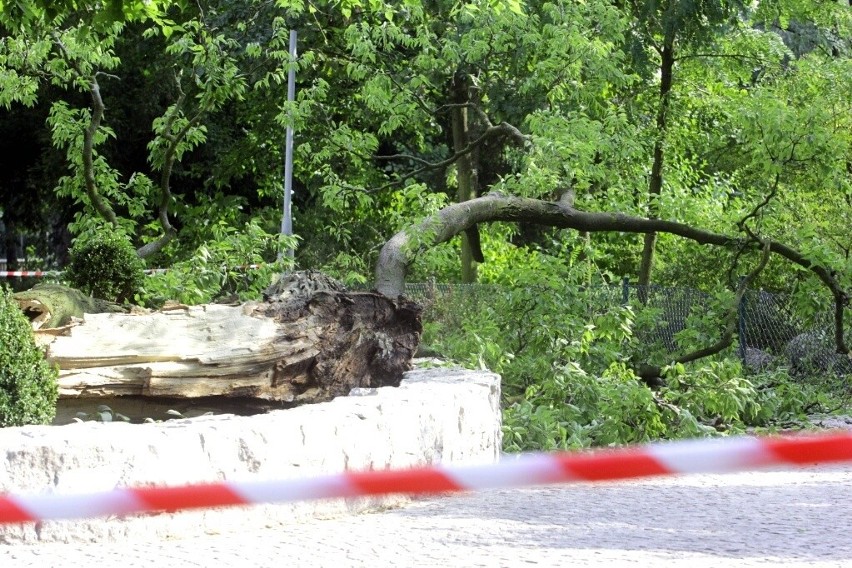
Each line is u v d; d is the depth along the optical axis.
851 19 23.02
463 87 22.69
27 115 31.22
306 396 10.45
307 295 10.64
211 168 28.17
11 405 8.16
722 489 9.04
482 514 7.76
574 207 18.00
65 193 19.58
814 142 16.30
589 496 8.62
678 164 22.69
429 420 8.48
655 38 22.45
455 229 15.29
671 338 17.59
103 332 9.89
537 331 13.77
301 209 29.94
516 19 18.45
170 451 6.82
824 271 16.97
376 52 19.31
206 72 19.02
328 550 6.45
